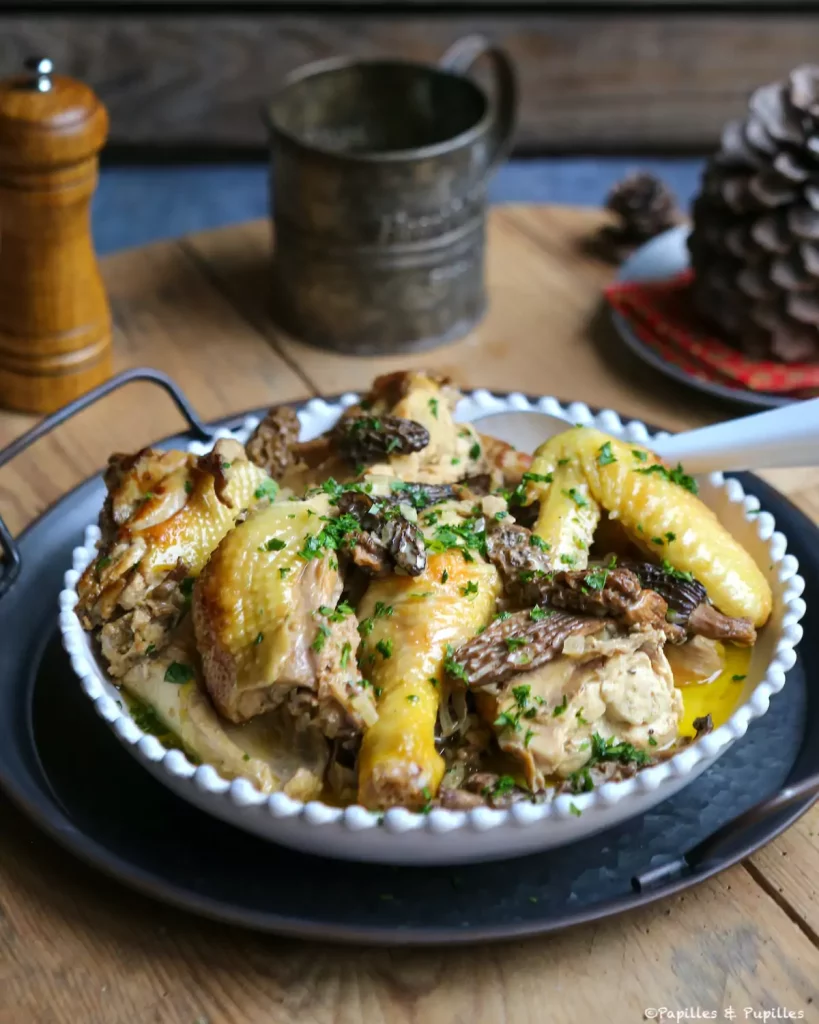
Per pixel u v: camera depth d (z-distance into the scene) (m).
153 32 1.48
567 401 0.83
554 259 0.98
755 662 0.62
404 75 0.93
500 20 1.54
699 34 1.57
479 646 0.57
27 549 0.67
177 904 0.54
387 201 0.85
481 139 0.86
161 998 0.54
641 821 0.58
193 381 0.86
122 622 0.59
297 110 0.93
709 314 0.87
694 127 1.64
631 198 0.97
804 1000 0.54
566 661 0.57
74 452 0.79
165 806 0.58
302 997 0.54
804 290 0.85
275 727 0.57
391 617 0.58
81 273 0.81
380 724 0.55
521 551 0.60
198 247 0.98
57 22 1.46
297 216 0.87
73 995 0.54
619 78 1.59
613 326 0.92
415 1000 0.54
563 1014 0.54
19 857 0.58
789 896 0.57
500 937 0.53
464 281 0.89
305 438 0.72
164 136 1.57
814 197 0.84
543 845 0.55
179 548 0.60
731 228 0.86
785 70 1.61
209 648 0.56
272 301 0.92
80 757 0.60
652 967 0.55
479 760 0.57
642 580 0.61
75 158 0.78
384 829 0.52
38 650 0.64
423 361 0.89
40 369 0.82
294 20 1.50
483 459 0.69
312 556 0.56
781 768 0.60
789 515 0.69
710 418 0.85
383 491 0.62
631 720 0.57
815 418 0.66
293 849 0.56
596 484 0.63
